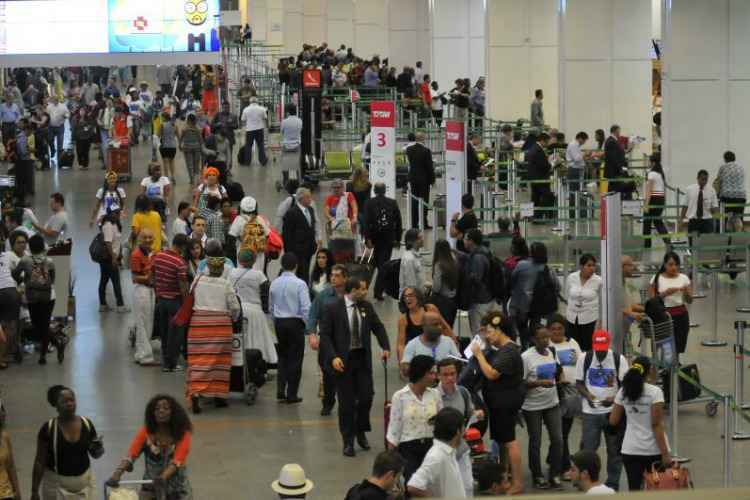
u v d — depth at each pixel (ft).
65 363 62.44
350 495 31.96
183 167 124.26
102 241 72.13
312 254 71.15
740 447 49.37
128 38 117.60
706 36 103.91
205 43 118.42
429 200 95.86
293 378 55.42
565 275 71.51
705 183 83.66
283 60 157.99
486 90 143.95
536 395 44.45
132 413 53.98
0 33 116.47
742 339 52.44
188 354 54.39
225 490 44.57
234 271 57.16
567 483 45.44
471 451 41.52
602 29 123.65
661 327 51.37
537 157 95.71
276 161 124.98
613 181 93.45
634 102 124.36
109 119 138.10
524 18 143.43
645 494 13.12
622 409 40.98
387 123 84.99
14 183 103.76
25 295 61.31
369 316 47.83
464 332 65.00
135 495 36.58
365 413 48.57
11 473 36.58
